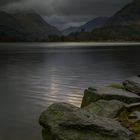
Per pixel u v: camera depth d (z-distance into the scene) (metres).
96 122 11.47
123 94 17.66
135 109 14.70
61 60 89.38
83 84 33.84
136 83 20.64
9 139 14.07
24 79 40.25
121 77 41.31
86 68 59.00
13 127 16.14
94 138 10.83
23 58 101.44
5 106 21.86
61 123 11.56
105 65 67.38
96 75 44.47
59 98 24.80
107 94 17.42
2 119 17.94
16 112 19.81
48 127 12.02
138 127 12.13
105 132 10.96
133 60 86.38
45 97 25.42
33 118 18.17
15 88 31.52
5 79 40.50
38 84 34.53
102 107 15.11
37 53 144.62
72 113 11.98
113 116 14.27
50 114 12.76
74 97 25.12
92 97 17.84
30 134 14.88
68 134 11.13
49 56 115.12
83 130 11.18
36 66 65.62
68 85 33.06
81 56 112.94
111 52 146.88
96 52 148.50
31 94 27.22
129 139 10.91
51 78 40.94
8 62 79.94
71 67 62.22
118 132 11.02
